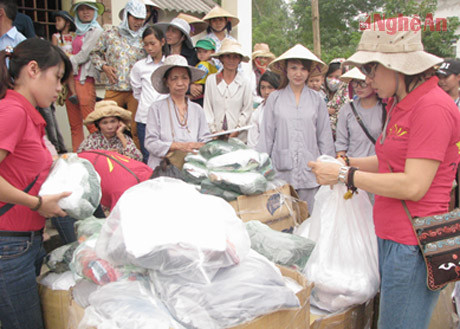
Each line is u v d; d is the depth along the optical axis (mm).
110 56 4773
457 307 2482
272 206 2951
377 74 1721
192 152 3375
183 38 5066
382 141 1803
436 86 1659
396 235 1739
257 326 1470
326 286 2082
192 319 1411
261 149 3684
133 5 4566
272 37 24828
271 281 1593
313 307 2174
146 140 3564
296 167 3561
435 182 1683
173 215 1596
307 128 3549
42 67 1787
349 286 2045
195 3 8258
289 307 1546
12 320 1945
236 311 1432
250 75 6156
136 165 2932
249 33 7836
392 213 1758
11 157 1778
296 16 25953
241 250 1670
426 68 1576
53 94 1862
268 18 28516
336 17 23578
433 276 1660
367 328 2326
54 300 2152
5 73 1780
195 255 1501
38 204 1794
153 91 4379
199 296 1465
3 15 3541
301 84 3607
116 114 3693
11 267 1878
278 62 3559
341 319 2070
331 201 2271
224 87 4305
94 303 1534
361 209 2299
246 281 1538
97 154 2867
